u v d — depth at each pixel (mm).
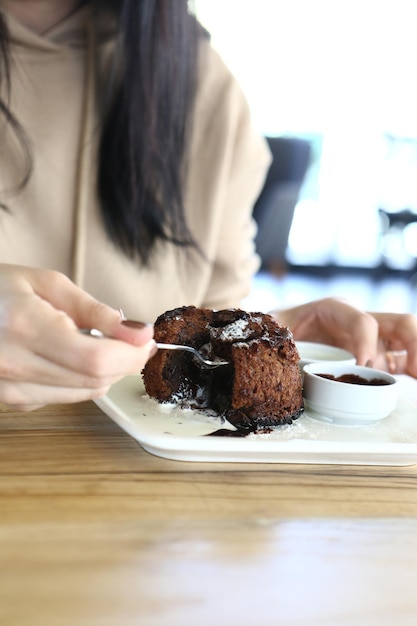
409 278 3312
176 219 740
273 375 457
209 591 300
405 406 516
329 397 471
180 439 407
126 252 742
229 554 327
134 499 366
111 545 325
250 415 455
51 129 731
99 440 432
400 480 415
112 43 734
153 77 678
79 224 733
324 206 3383
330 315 632
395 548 344
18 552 314
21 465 391
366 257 3377
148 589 298
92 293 756
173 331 483
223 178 810
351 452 420
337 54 3277
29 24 739
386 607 302
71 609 283
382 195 3359
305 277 3150
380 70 3295
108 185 707
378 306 2527
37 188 729
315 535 349
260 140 877
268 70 3283
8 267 421
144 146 688
